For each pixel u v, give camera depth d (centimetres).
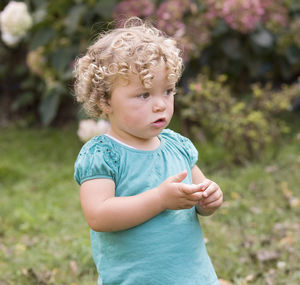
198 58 698
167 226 218
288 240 399
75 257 384
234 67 723
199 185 204
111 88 209
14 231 453
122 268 220
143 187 217
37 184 587
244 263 368
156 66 201
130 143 221
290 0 729
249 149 596
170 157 231
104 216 207
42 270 369
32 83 854
